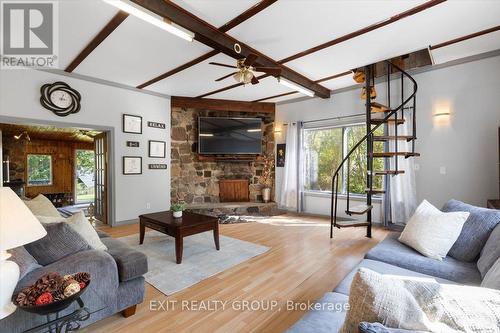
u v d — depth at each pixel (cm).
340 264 317
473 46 361
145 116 547
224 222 529
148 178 551
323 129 590
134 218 530
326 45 347
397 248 230
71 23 291
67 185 946
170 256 341
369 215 430
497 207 308
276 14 275
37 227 136
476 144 391
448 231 213
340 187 564
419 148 441
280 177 654
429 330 74
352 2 256
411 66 428
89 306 179
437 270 190
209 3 257
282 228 486
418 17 283
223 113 648
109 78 477
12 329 151
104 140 526
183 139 615
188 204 606
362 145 532
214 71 438
